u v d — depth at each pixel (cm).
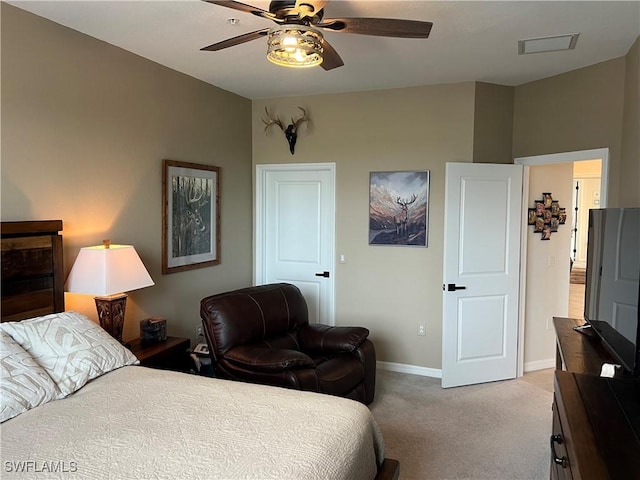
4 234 247
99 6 260
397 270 452
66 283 286
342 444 172
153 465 151
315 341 356
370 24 210
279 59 228
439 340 439
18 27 260
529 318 448
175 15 274
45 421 181
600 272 269
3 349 204
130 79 339
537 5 256
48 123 279
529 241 441
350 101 461
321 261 491
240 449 161
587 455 134
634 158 310
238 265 490
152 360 301
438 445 305
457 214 406
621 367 217
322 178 484
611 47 324
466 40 311
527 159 422
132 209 346
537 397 388
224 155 458
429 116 431
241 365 304
